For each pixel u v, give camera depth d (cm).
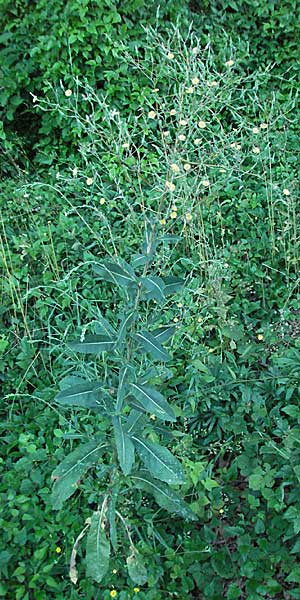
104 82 199
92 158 195
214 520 119
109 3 192
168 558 113
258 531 116
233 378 134
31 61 201
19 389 140
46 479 120
